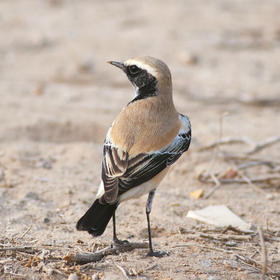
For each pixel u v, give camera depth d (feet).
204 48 78.84
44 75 69.56
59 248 29.19
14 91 63.16
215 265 27.99
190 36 83.41
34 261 27.17
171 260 28.32
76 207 36.09
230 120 56.03
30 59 74.69
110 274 26.45
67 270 26.53
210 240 31.60
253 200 38.88
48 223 33.68
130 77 31.63
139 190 28.14
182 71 71.87
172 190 40.63
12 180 39.63
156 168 28.48
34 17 90.99
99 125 53.06
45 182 39.81
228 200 38.83
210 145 46.34
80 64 71.46
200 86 67.00
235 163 45.57
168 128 29.66
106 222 26.48
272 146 49.06
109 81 68.69
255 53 77.92
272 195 39.73
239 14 93.66
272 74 71.05
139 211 36.19
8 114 54.65
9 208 35.17
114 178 27.32
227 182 42.11
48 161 43.93
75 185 39.42
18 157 43.91
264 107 61.26
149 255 28.86
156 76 30.40
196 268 27.50
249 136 50.85
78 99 61.57
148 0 102.32
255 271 27.66
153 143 28.66
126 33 84.33
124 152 28.27
